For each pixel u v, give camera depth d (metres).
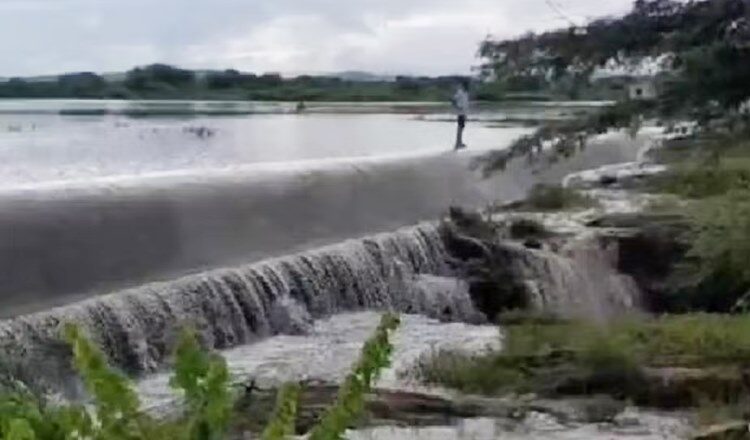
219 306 14.56
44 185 22.12
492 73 12.33
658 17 11.16
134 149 38.22
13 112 66.12
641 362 12.31
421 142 40.38
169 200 21.25
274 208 21.42
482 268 18.56
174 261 16.08
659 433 10.71
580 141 12.28
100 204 20.11
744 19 10.80
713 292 16.25
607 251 18.78
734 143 11.30
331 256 16.88
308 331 15.35
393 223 20.67
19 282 14.26
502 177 25.84
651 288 18.31
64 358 11.62
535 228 19.48
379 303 17.42
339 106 66.19
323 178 26.22
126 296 13.40
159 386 11.75
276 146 40.25
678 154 13.16
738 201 14.13
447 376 12.06
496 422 10.84
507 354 12.73
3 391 3.24
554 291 18.42
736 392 11.77
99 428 2.87
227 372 2.90
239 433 8.27
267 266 15.71
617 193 22.28
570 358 12.43
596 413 11.21
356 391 3.06
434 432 10.48
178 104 68.50
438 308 17.73
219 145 41.25
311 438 3.04
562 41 11.65
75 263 15.52
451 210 19.72
